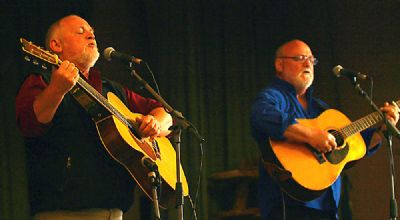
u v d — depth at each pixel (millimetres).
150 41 6883
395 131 5000
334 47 7203
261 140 4891
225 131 6930
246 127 6973
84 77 4133
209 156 6848
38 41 6273
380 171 7012
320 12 7207
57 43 4160
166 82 6828
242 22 7098
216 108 6934
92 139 3994
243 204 6340
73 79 3662
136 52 6859
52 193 3898
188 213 6660
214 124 6910
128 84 6727
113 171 4016
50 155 3932
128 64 4168
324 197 4836
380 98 7121
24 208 6145
